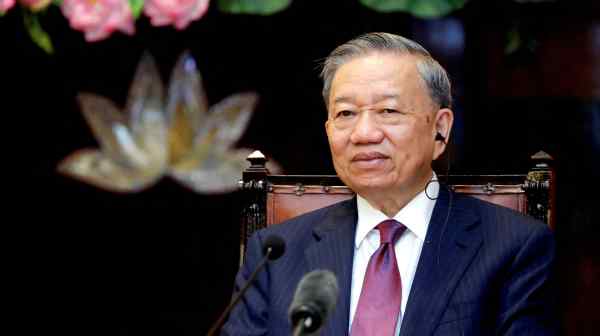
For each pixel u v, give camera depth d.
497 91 7.57
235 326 4.38
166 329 8.92
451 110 4.37
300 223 4.63
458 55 7.60
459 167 7.69
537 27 7.27
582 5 7.14
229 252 8.78
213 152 8.64
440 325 3.97
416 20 7.67
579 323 7.78
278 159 8.61
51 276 8.93
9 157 8.78
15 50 8.36
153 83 8.62
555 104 7.73
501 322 3.99
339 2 7.96
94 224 8.83
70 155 8.77
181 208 8.73
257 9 6.64
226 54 8.50
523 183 4.74
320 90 8.50
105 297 8.91
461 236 4.23
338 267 4.31
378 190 4.22
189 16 5.86
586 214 7.82
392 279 4.19
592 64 7.28
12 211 8.80
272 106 8.60
